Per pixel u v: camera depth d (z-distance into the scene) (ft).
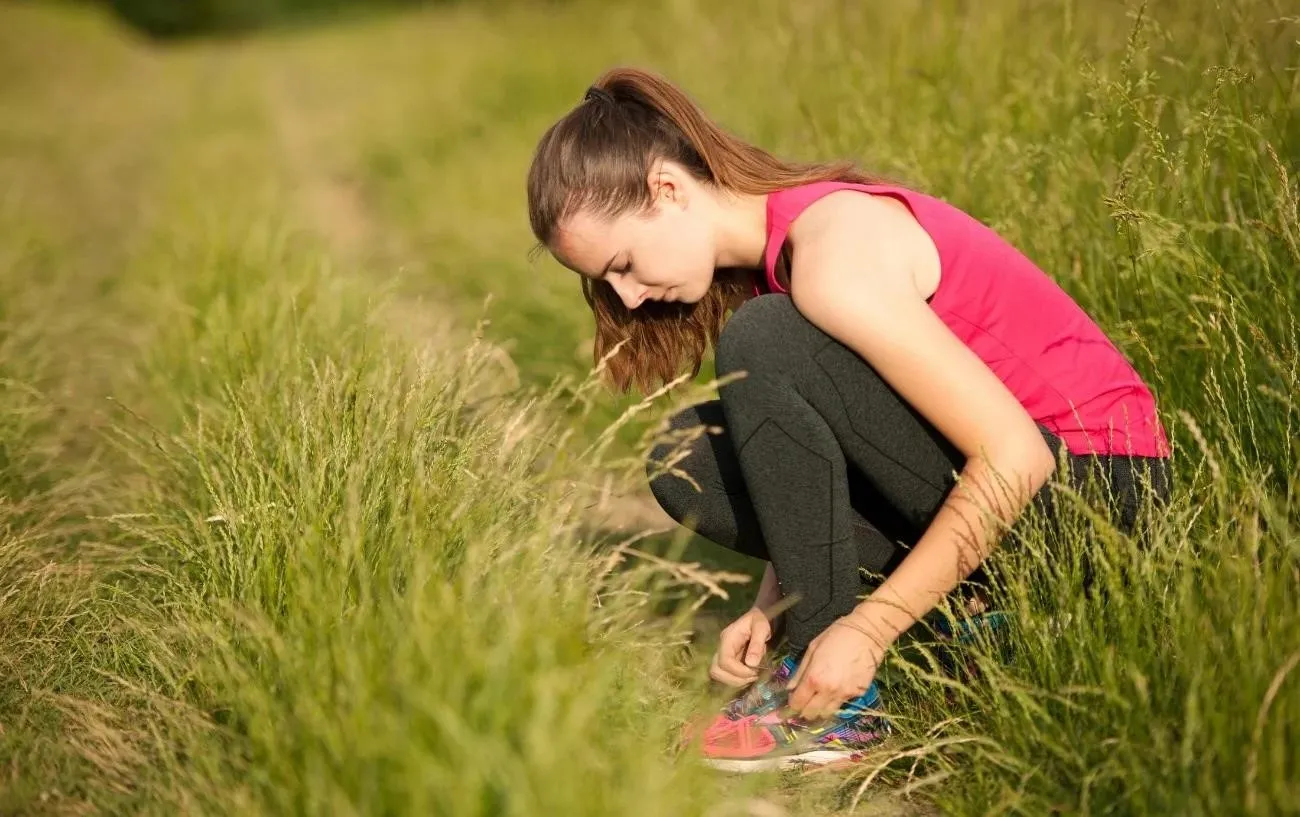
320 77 42.68
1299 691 4.50
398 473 6.14
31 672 6.00
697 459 6.03
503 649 4.47
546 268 13.10
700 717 5.55
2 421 8.54
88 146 29.99
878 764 5.53
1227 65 7.82
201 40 94.94
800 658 5.74
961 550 5.20
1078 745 5.03
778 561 5.61
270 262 12.10
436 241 16.28
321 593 5.32
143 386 10.36
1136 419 5.73
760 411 5.41
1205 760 4.48
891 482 5.60
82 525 7.55
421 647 4.58
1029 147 8.43
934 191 9.02
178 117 35.63
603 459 9.71
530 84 23.08
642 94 5.82
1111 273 7.66
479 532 5.85
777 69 13.35
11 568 6.73
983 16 10.74
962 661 5.68
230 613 5.65
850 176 5.90
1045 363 5.59
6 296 12.03
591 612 5.78
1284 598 4.85
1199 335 6.66
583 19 24.29
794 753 5.68
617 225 5.72
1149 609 5.17
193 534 6.74
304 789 4.55
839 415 5.45
